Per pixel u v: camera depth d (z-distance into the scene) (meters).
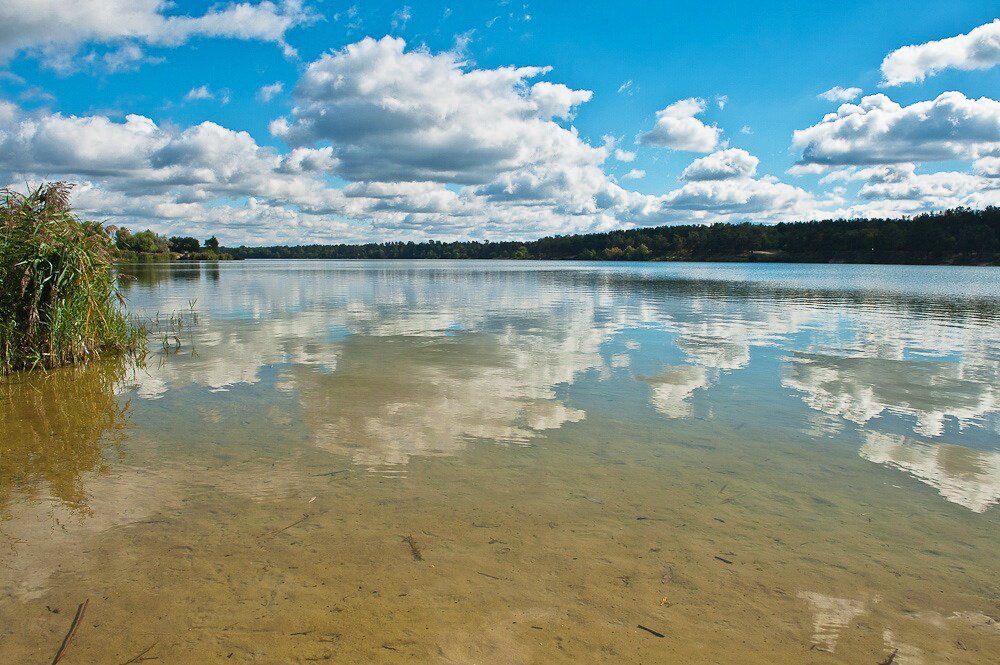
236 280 37.00
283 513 4.03
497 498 4.30
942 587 3.27
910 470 4.91
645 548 3.63
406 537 3.71
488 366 8.97
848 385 7.84
